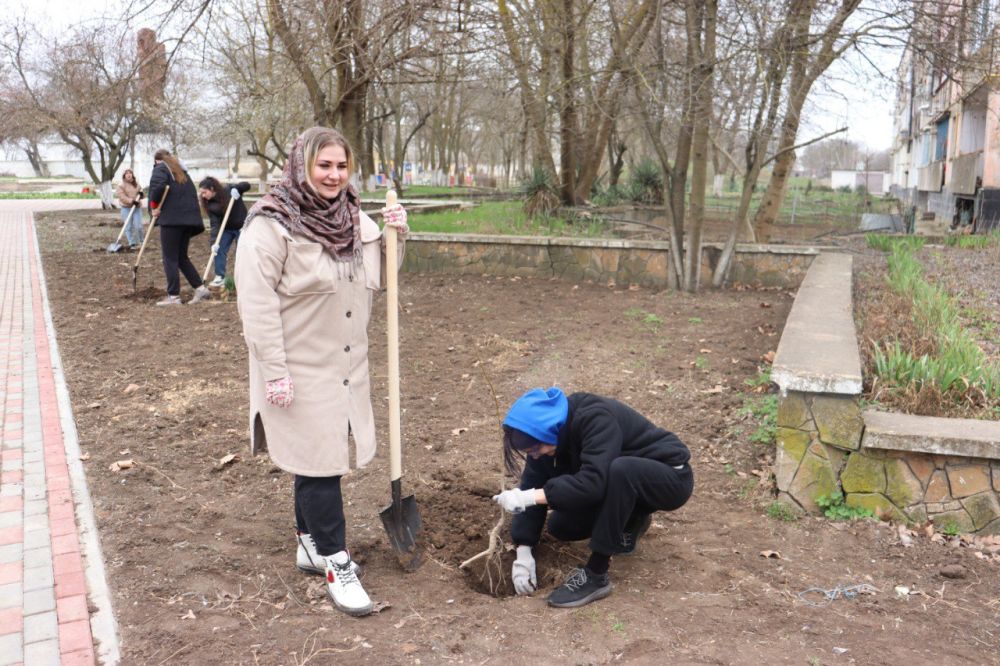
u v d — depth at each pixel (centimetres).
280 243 307
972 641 307
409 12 1025
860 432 401
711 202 2933
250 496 442
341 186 319
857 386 394
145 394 615
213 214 1024
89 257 1416
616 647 300
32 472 466
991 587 349
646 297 962
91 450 502
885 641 306
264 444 341
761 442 500
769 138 952
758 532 401
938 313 692
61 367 685
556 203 1580
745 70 902
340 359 324
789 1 898
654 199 2105
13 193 4478
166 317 885
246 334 307
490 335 779
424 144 7281
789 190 4828
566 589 337
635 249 1038
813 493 413
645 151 2808
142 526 400
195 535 392
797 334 501
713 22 895
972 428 396
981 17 1001
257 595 338
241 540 389
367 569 367
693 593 344
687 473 342
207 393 619
